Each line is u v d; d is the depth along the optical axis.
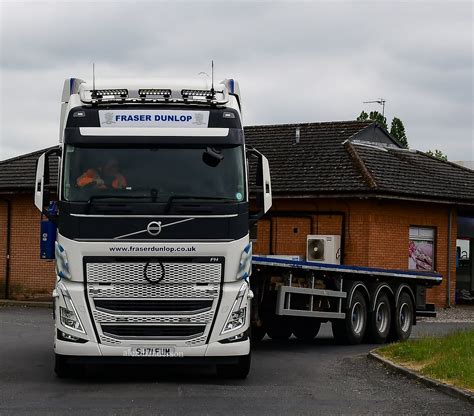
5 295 35.81
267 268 18.20
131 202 13.10
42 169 13.73
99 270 13.06
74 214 13.08
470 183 38.03
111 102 13.64
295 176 35.38
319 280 19.89
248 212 13.50
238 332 13.26
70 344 13.03
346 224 33.88
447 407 11.60
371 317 21.41
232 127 13.60
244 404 11.57
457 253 39.06
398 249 34.50
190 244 13.12
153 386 13.12
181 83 14.12
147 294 13.09
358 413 11.08
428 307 23.73
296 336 22.14
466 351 15.78
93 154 13.31
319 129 39.28
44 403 11.46
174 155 13.38
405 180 35.34
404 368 15.17
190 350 13.11
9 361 16.14
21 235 35.69
